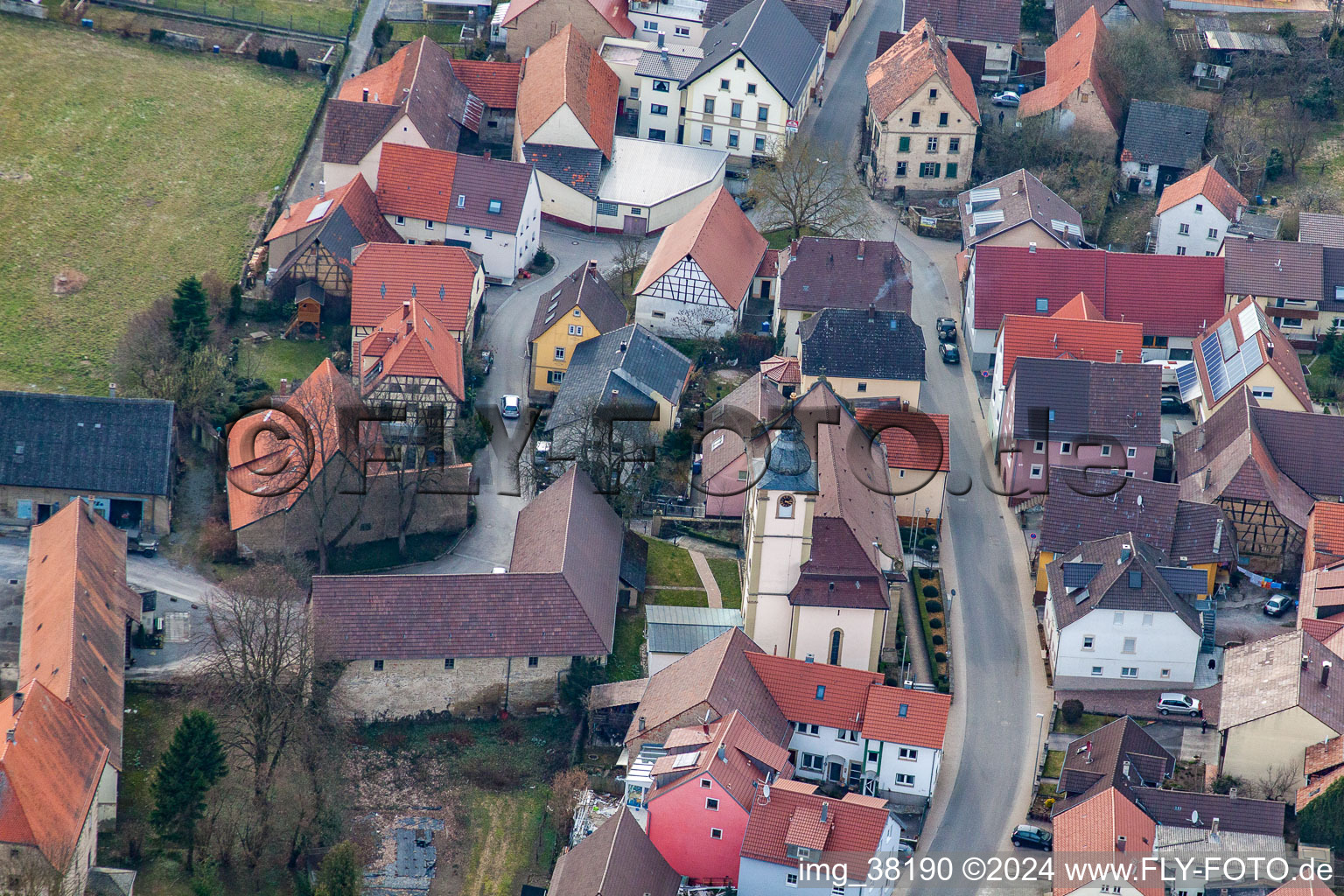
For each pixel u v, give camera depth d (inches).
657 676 5664.4
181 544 6141.7
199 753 5027.1
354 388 6569.9
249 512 6038.4
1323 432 6604.3
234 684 5300.2
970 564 6382.9
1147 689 5925.2
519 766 5556.1
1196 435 6712.6
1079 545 6131.9
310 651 5482.3
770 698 5541.3
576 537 5944.9
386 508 6215.6
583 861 4938.5
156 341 6702.8
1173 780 5482.3
